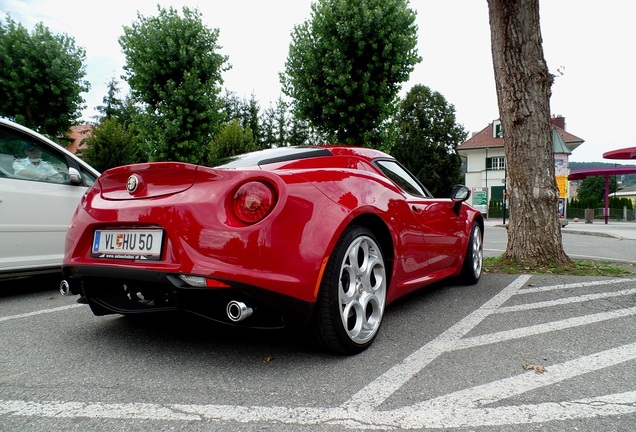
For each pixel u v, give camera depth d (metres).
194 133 15.29
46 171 4.19
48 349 2.41
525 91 5.05
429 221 3.26
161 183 2.19
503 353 2.29
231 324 2.02
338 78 13.08
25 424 1.58
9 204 3.83
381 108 13.33
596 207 38.00
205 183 2.06
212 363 2.17
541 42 5.10
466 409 1.67
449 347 2.40
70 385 1.92
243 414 1.64
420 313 3.14
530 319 2.95
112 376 2.02
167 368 2.11
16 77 15.62
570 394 1.80
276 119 54.97
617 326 2.77
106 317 3.08
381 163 3.15
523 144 5.12
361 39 13.13
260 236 1.94
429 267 3.30
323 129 14.27
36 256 4.04
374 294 2.47
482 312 3.14
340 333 2.17
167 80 15.27
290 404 1.72
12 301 3.76
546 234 5.11
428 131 41.31
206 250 1.94
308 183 2.18
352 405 1.71
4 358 2.27
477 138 40.72
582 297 3.54
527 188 5.14
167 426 1.55
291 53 14.08
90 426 1.56
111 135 26.12
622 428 1.52
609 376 1.98
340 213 2.21
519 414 1.63
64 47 16.86
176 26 15.24
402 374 2.02
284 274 1.98
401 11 13.25
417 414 1.63
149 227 2.12
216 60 15.70
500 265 5.12
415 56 13.58
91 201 2.46
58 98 16.56
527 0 4.98
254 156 2.73
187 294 1.98
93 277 2.30
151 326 2.83
